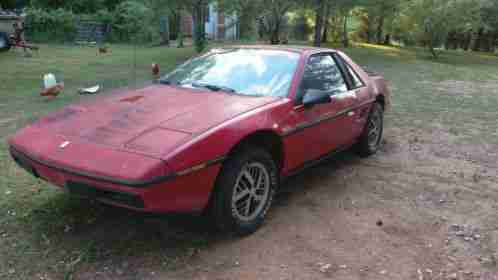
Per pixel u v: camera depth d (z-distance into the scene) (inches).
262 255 118.9
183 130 114.0
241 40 964.6
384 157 210.5
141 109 129.9
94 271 108.6
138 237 125.0
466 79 547.5
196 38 687.1
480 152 222.1
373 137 211.0
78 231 127.0
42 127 128.0
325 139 161.8
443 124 282.7
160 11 675.4
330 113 160.4
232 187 119.5
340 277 109.8
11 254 114.1
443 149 226.2
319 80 161.9
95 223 131.9
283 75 150.9
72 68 526.6
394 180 179.5
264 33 874.1
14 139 128.5
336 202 155.4
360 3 706.8
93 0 1129.4
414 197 162.2
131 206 103.3
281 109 136.6
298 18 1193.4
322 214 145.3
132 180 99.3
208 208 121.1
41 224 130.3
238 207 126.7
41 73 472.4
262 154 128.7
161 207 104.6
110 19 1040.8
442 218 144.9
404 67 682.2
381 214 146.6
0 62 570.3
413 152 219.6
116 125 120.0
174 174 103.9
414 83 492.4
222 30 1131.9
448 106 349.4
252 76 153.1
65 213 137.6
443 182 178.7
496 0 1088.8
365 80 197.6
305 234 131.2
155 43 943.0
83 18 1038.4
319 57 169.2
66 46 914.1
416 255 121.2
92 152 108.9
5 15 775.7
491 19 1170.6
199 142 109.4
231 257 117.3
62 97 327.3
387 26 1219.2
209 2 655.1
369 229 135.5
